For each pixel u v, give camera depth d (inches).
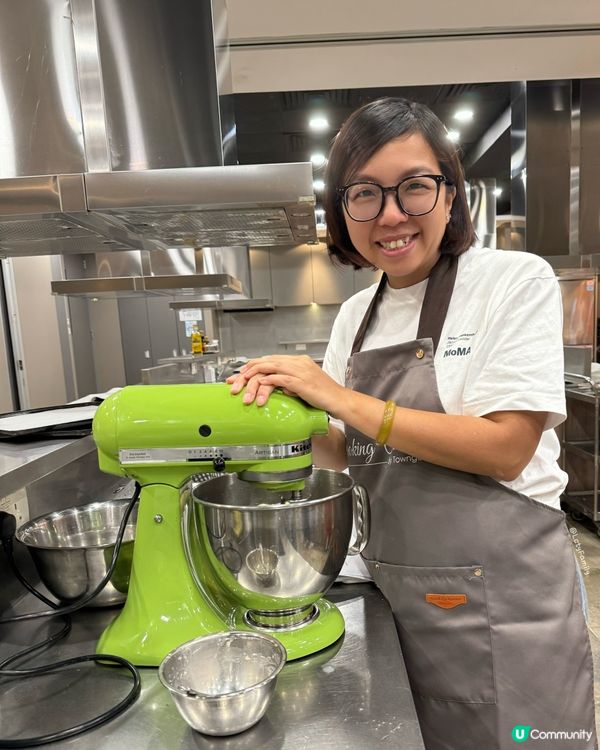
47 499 42.8
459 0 87.3
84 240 62.1
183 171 42.2
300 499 27.5
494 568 29.4
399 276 33.6
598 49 103.6
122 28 51.4
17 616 30.9
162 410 25.2
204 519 25.1
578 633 29.9
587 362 121.6
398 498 31.6
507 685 29.3
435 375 31.0
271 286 221.5
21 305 158.4
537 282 28.6
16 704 23.4
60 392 184.9
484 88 149.1
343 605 31.4
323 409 26.2
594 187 139.0
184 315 226.5
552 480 31.4
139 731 21.3
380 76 113.7
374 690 23.1
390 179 28.1
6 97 50.3
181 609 26.0
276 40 98.1
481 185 193.0
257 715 20.4
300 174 42.1
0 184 41.8
